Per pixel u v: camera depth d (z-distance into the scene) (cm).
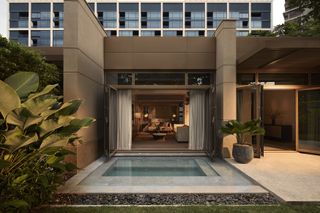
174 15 3959
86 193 400
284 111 1159
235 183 472
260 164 609
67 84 565
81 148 577
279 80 801
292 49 552
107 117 720
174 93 1132
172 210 327
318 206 345
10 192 242
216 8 3978
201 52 827
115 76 840
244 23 3997
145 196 394
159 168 625
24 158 246
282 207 340
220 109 759
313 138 788
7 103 200
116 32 3938
